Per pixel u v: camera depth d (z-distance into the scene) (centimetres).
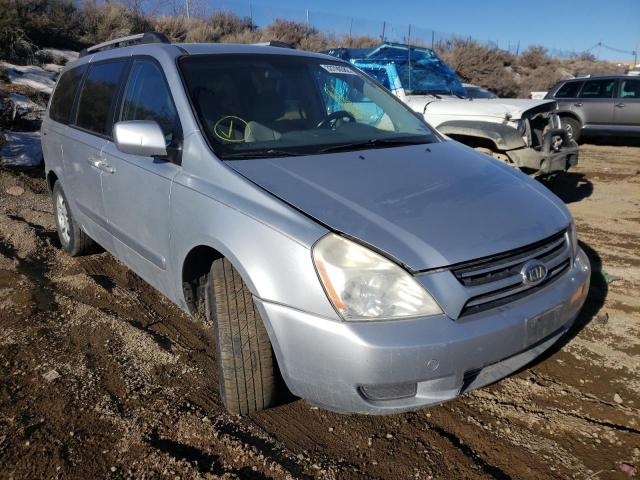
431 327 226
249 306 265
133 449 262
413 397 233
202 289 314
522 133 622
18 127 942
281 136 327
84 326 379
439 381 230
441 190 281
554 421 284
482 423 284
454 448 265
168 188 308
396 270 229
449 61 2159
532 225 269
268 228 249
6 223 573
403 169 302
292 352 239
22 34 1402
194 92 326
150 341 361
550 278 271
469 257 237
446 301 229
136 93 369
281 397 302
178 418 284
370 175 289
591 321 388
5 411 288
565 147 652
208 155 294
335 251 234
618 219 650
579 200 750
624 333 371
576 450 264
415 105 736
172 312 411
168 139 323
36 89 1148
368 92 409
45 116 530
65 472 248
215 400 302
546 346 272
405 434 276
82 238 489
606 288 445
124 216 364
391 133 368
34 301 413
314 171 287
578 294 281
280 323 240
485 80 2159
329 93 384
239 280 267
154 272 341
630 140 1415
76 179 441
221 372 270
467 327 231
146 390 309
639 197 762
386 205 259
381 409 233
